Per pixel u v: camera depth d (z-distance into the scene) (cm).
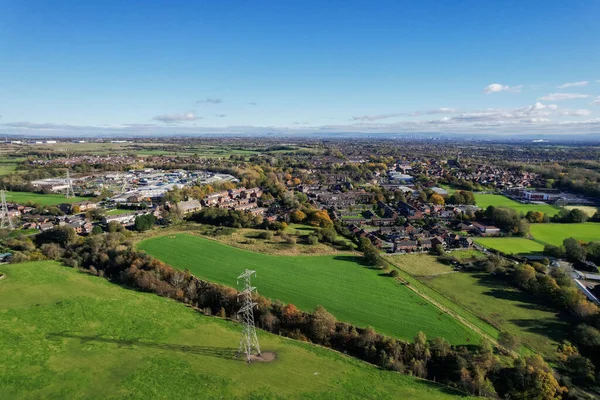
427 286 12294
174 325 9638
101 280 12325
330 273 13200
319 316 9594
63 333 9081
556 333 9606
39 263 13400
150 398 6938
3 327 9256
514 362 8100
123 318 9869
